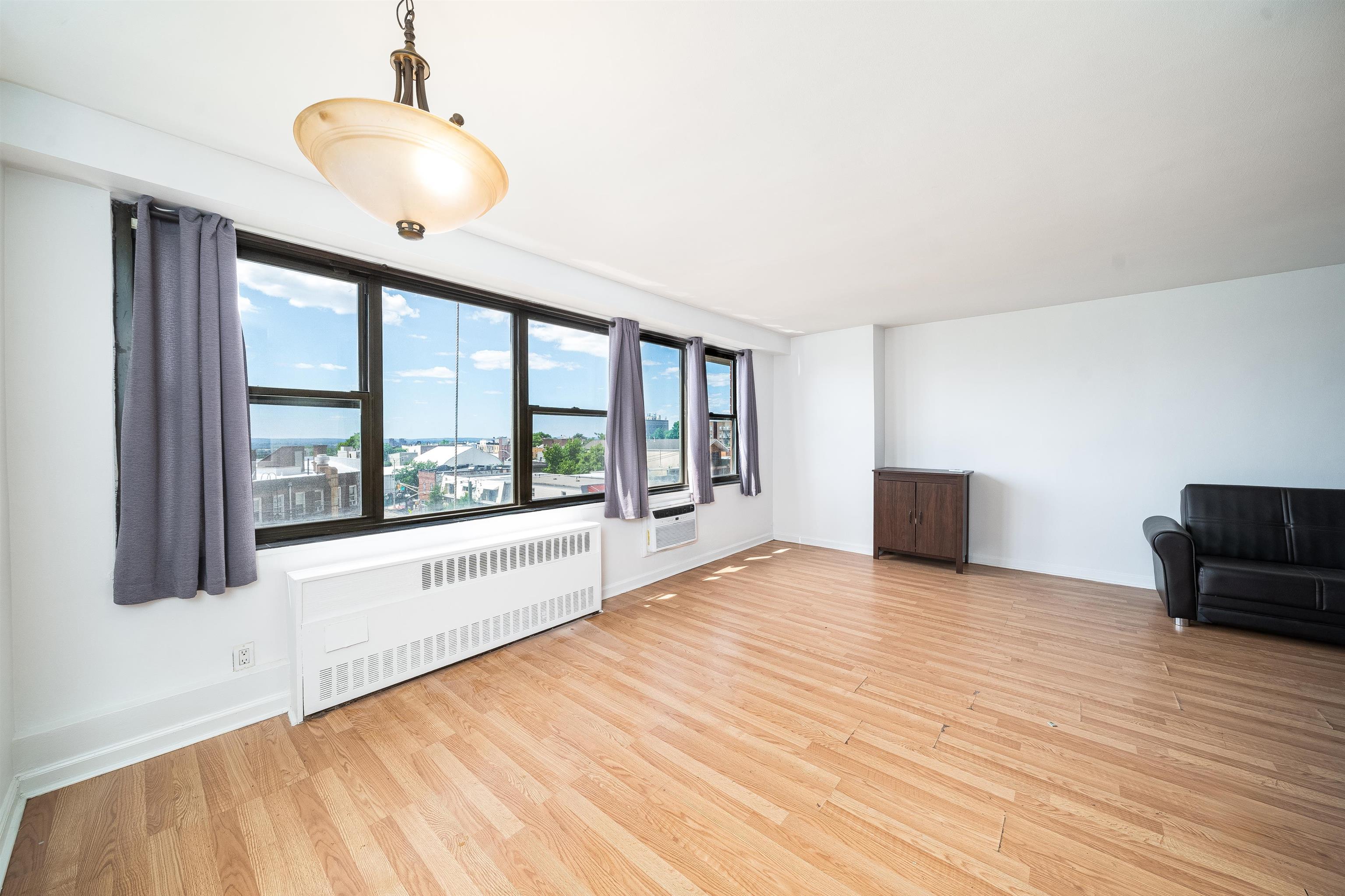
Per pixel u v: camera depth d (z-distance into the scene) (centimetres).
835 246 290
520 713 224
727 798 172
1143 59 143
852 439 526
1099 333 416
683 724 215
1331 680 248
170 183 182
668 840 154
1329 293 336
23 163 165
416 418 284
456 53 140
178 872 142
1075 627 322
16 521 169
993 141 186
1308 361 344
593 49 139
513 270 291
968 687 246
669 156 196
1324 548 315
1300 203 236
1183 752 194
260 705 218
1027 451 451
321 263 243
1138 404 402
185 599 195
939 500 457
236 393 205
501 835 156
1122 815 162
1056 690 242
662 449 465
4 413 166
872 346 507
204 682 205
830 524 546
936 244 287
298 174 211
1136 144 187
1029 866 143
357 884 139
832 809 166
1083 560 427
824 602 373
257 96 161
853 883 139
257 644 218
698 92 158
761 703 232
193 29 132
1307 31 131
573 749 199
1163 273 345
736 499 531
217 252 201
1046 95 160
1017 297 405
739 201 234
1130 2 124
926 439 506
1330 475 339
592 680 254
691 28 132
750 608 360
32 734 171
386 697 238
